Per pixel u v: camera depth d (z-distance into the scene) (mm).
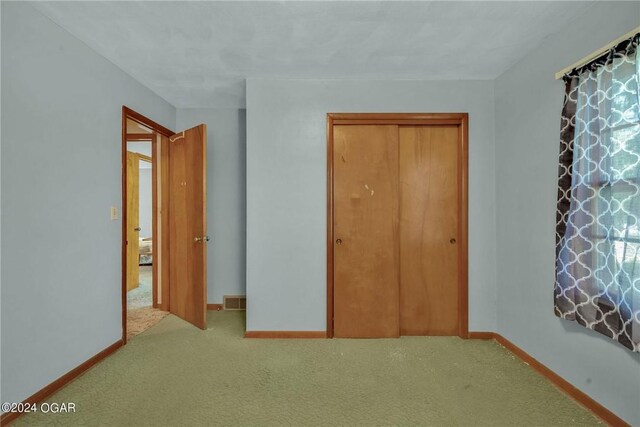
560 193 1882
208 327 2988
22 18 1717
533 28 1979
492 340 2689
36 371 1791
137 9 1812
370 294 2744
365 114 2727
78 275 2109
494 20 1904
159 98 3193
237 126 3605
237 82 2846
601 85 1648
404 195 2832
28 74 1752
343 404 1813
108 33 2055
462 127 2732
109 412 1734
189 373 2143
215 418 1692
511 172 2484
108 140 2422
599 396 1694
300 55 2340
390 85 2740
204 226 2904
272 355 2408
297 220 2744
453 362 2299
